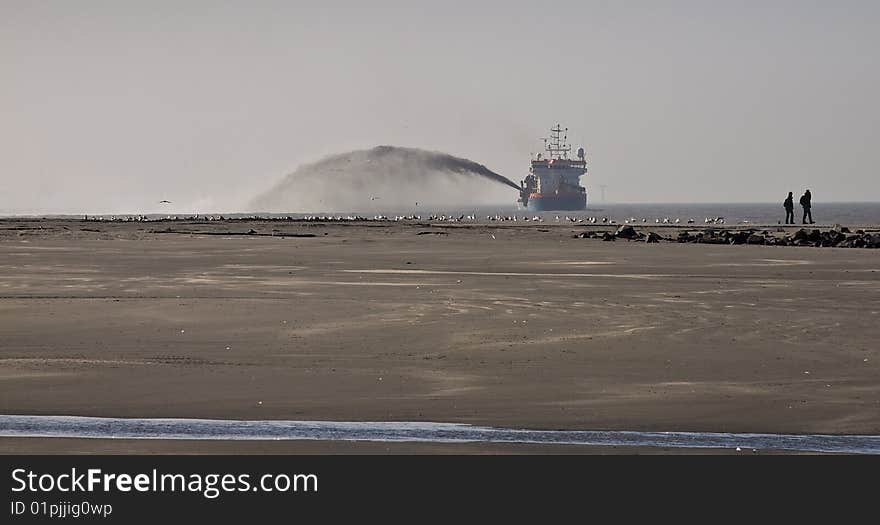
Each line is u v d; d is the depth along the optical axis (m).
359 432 34.53
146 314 61.03
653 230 183.62
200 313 61.56
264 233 170.12
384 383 41.72
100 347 49.75
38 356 47.25
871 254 113.19
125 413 36.75
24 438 33.69
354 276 86.50
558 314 61.72
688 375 43.50
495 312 62.41
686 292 73.62
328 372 43.91
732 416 36.66
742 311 63.25
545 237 154.50
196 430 34.62
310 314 61.34
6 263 99.38
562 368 44.91
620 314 61.78
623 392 40.28
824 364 45.88
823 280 82.88
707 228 188.38
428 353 48.56
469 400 38.88
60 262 101.25
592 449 32.94
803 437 34.28
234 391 40.12
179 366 45.03
